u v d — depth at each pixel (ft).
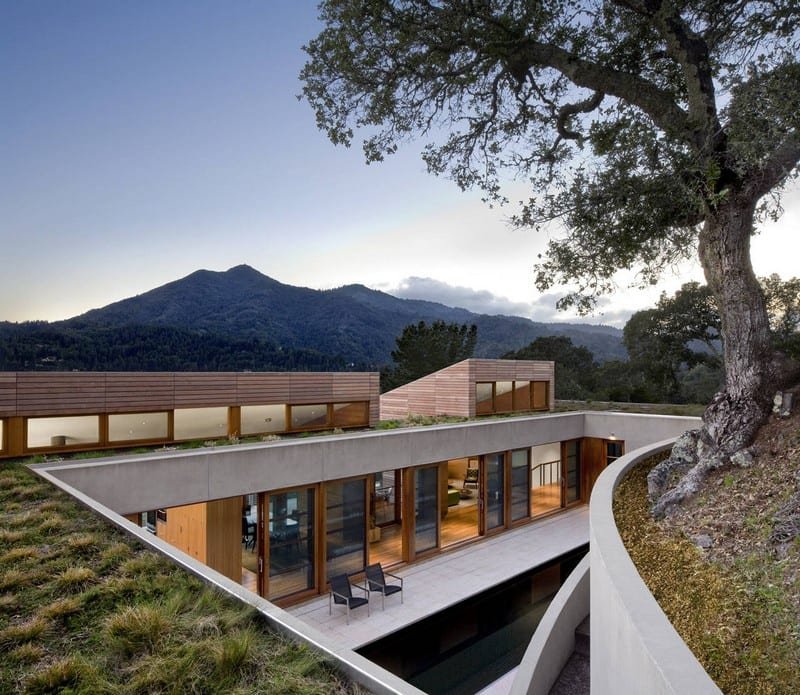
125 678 9.60
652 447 29.58
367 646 28.48
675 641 7.68
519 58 24.98
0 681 9.55
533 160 27.78
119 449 37.27
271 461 32.96
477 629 31.48
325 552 35.88
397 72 26.50
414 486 41.68
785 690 8.42
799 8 17.40
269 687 9.05
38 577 13.93
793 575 11.16
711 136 18.85
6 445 33.04
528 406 68.64
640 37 24.22
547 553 43.73
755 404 18.81
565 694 20.01
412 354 162.09
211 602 12.29
